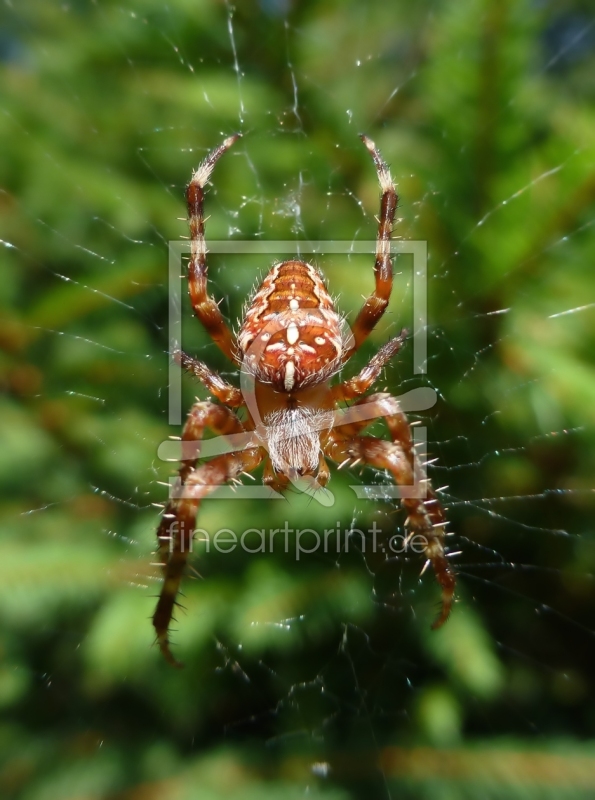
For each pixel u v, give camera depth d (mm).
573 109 93
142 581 91
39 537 93
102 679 93
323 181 103
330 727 96
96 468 97
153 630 89
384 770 90
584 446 91
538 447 92
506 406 92
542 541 95
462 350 93
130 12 100
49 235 99
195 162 105
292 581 92
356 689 97
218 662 96
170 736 95
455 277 91
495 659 91
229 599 91
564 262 89
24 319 91
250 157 104
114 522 97
